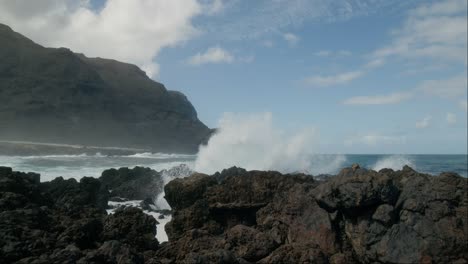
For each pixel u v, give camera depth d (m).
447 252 7.81
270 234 10.09
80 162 43.34
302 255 8.57
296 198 10.72
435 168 47.59
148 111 133.12
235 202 12.42
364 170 10.03
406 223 8.45
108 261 8.58
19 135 87.25
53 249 9.39
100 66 142.75
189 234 10.11
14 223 10.16
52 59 112.31
